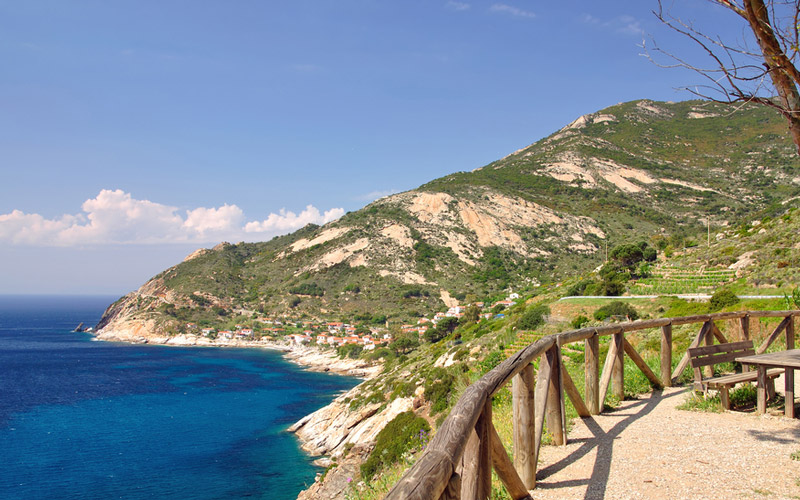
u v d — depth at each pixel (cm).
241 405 5709
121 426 4772
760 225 6359
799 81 358
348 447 3306
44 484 3278
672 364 949
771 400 718
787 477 429
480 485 307
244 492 3111
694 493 402
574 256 14025
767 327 1203
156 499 3023
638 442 546
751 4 349
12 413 5369
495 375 339
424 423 2423
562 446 538
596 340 675
